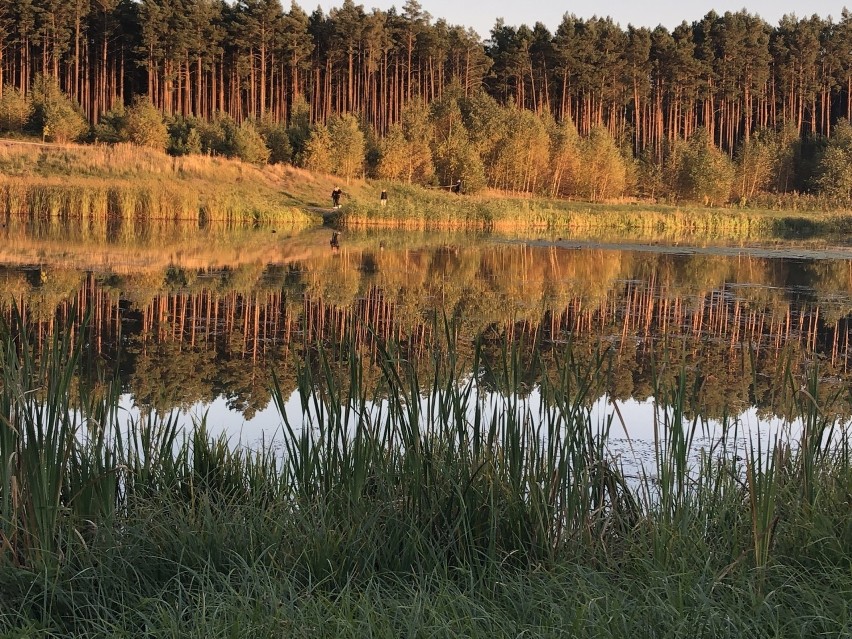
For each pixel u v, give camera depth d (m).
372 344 10.62
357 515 3.85
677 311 14.32
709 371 9.76
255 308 13.35
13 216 29.67
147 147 42.84
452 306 14.07
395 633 3.02
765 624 3.16
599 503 4.34
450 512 4.02
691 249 28.64
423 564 3.75
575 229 41.69
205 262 19.52
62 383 3.68
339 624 2.98
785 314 14.20
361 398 4.02
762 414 7.73
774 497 3.64
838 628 3.12
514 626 3.07
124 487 4.65
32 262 17.70
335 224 35.59
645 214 46.09
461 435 4.21
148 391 8.18
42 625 3.12
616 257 24.77
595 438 4.81
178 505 4.21
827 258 26.06
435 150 53.16
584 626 3.02
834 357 10.73
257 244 24.88
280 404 4.31
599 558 3.84
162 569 3.60
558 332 12.05
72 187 31.58
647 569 3.54
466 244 28.03
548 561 3.78
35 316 11.58
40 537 3.54
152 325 11.68
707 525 4.16
